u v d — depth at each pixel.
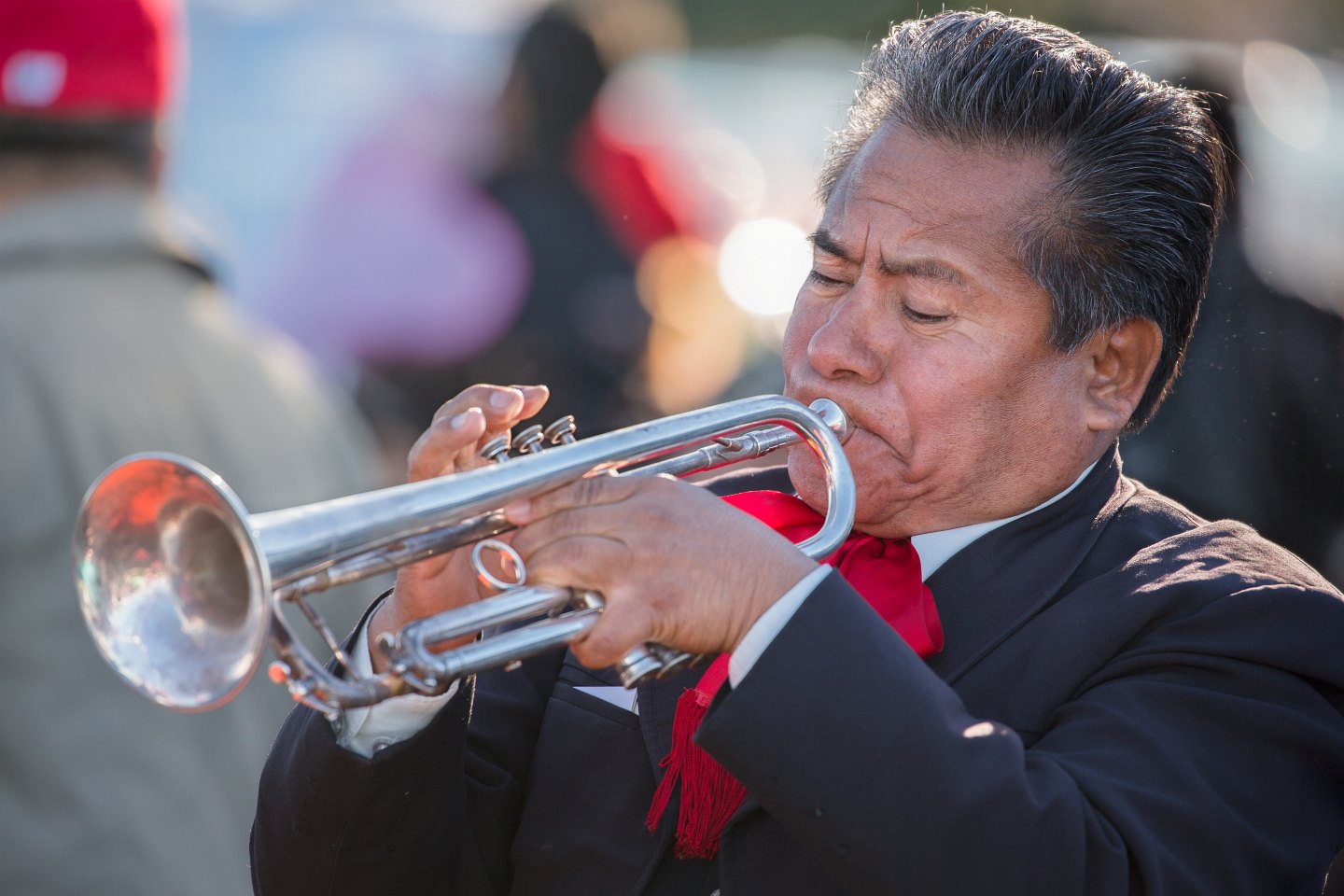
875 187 7.35
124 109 10.09
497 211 17.64
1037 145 7.24
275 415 10.34
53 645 9.08
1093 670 6.96
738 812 6.94
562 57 17.48
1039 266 7.19
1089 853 6.14
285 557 5.79
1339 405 12.13
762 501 7.60
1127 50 13.12
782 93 27.28
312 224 18.62
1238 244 12.11
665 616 6.19
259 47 20.89
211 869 9.34
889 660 6.16
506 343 17.69
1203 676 6.77
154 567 5.92
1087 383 7.54
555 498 6.39
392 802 6.99
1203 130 7.61
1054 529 7.47
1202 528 7.46
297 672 5.93
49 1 9.84
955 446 7.29
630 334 17.70
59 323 9.59
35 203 9.93
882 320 7.30
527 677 8.00
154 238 10.19
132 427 9.57
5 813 8.95
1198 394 12.02
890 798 5.98
